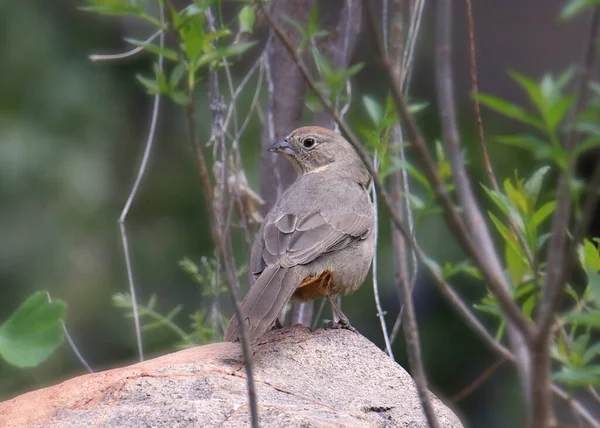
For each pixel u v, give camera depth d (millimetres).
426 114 16422
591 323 5070
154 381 7438
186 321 15422
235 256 13297
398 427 7250
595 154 12938
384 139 6164
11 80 15328
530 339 4332
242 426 6695
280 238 9508
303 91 11828
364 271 10141
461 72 18297
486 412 16219
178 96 5129
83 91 15672
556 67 18078
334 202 10016
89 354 15086
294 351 8242
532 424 4383
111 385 7438
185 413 6871
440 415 7465
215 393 7266
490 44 18359
